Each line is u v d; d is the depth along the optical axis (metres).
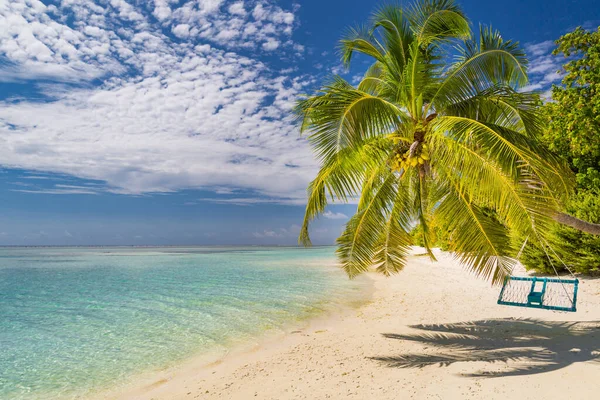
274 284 19.69
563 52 19.39
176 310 12.99
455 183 8.14
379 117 7.09
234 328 10.22
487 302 11.74
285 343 8.51
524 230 6.45
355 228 9.20
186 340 9.16
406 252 9.65
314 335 9.04
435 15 8.84
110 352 8.33
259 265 35.47
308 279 22.00
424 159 7.80
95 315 12.57
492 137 6.39
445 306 11.52
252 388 5.74
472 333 7.99
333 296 15.29
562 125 18.98
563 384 4.63
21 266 39.22
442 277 19.89
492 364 5.75
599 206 13.03
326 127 6.72
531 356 5.97
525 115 8.29
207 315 12.01
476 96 8.22
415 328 8.89
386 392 5.02
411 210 9.66
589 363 5.32
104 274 27.95
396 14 9.02
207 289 18.22
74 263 44.34
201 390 5.90
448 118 7.15
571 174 7.46
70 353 8.30
